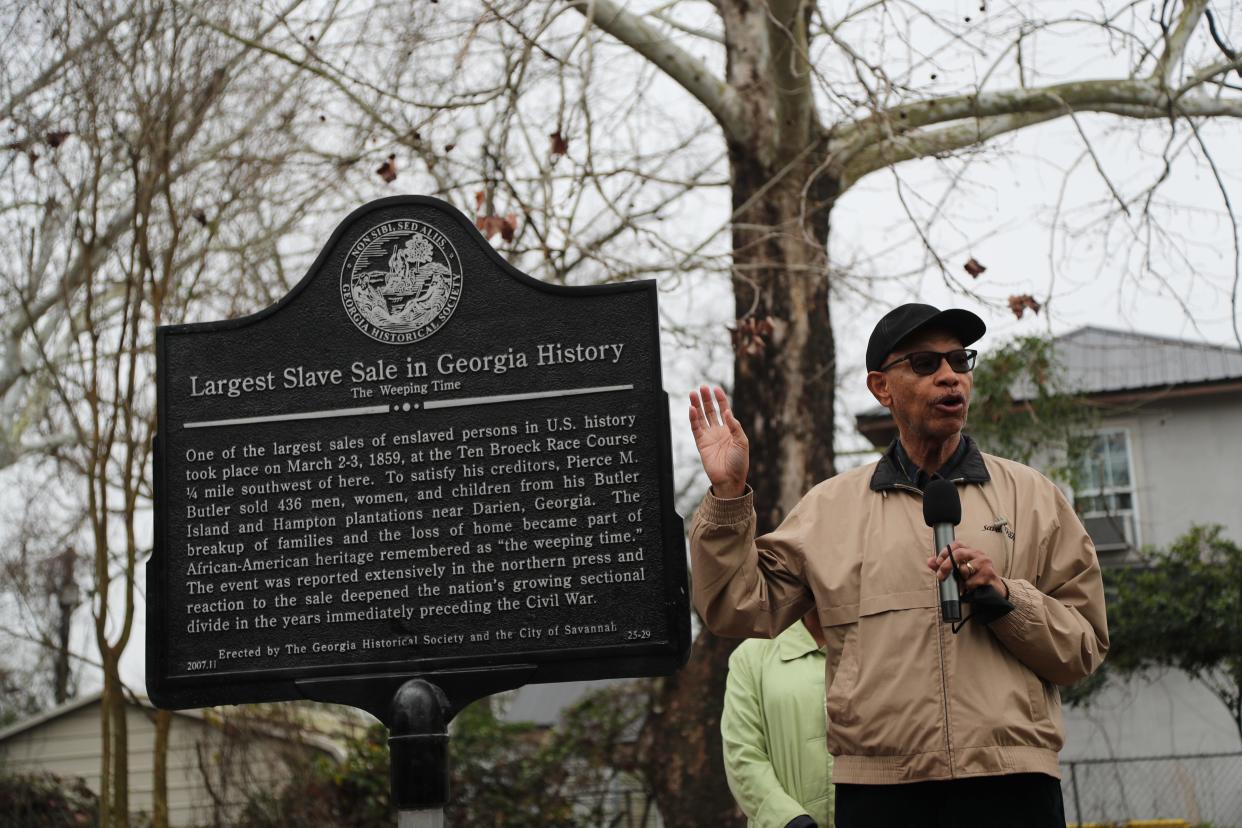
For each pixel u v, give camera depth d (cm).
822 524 419
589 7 955
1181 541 2083
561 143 943
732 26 1242
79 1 1064
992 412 1770
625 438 512
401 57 1055
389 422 525
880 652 390
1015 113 1280
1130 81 1278
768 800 525
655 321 520
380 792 1377
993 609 374
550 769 1472
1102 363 2467
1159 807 2228
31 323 1152
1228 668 2092
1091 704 2214
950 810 379
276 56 1136
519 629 504
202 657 516
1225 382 2312
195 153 1164
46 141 1080
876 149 1279
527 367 523
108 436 1004
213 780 1444
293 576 518
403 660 506
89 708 1730
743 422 1238
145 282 1108
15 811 1516
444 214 537
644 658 496
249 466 528
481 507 514
